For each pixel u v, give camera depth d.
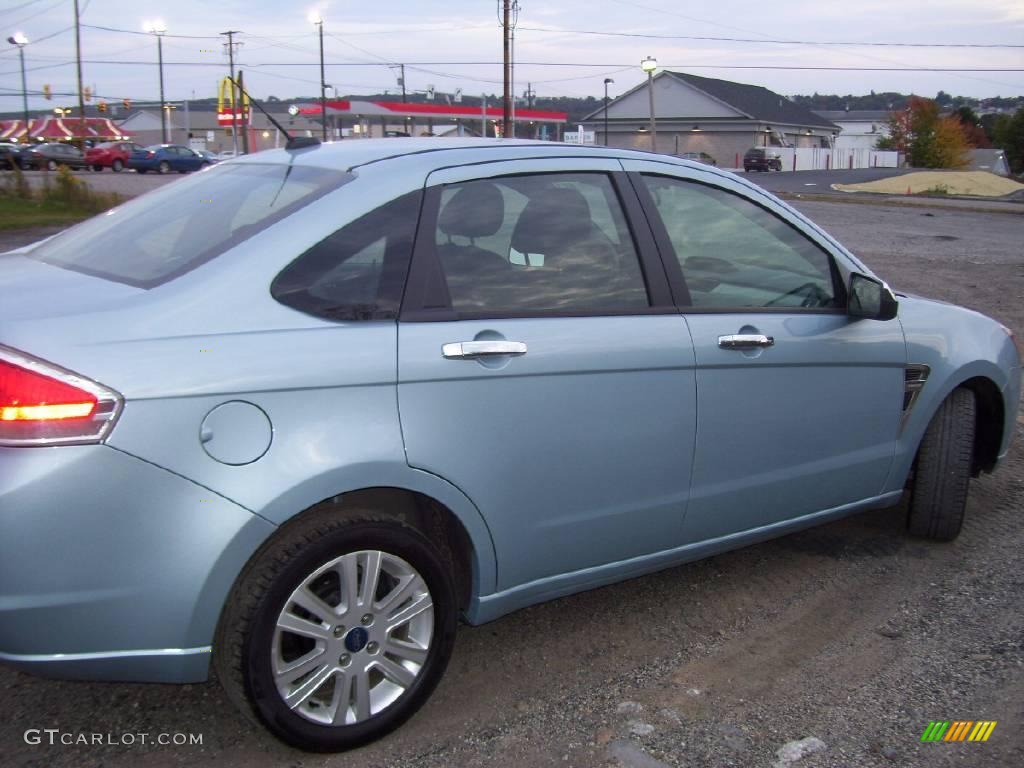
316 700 2.76
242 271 2.61
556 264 3.13
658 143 74.75
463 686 3.19
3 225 17.83
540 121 59.25
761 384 3.50
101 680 2.48
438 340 2.78
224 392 2.45
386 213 2.85
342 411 2.61
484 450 2.87
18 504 2.26
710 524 3.53
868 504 4.10
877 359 3.88
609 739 2.91
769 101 79.12
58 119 68.44
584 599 3.87
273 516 2.50
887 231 22.55
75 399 2.29
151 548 2.38
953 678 3.29
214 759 2.76
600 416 3.10
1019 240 20.94
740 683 3.26
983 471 4.73
